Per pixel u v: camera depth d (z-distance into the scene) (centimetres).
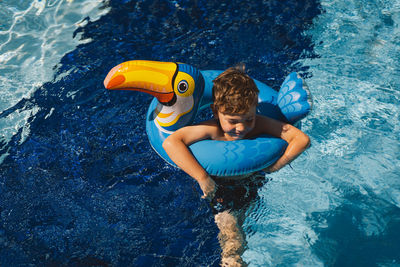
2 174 302
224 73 249
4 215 276
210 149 248
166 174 297
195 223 264
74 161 309
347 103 337
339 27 418
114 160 308
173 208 274
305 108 265
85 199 283
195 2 462
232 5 455
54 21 452
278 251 246
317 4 449
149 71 249
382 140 308
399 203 268
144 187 288
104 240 258
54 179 297
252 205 267
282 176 286
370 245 246
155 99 306
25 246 257
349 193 275
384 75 362
